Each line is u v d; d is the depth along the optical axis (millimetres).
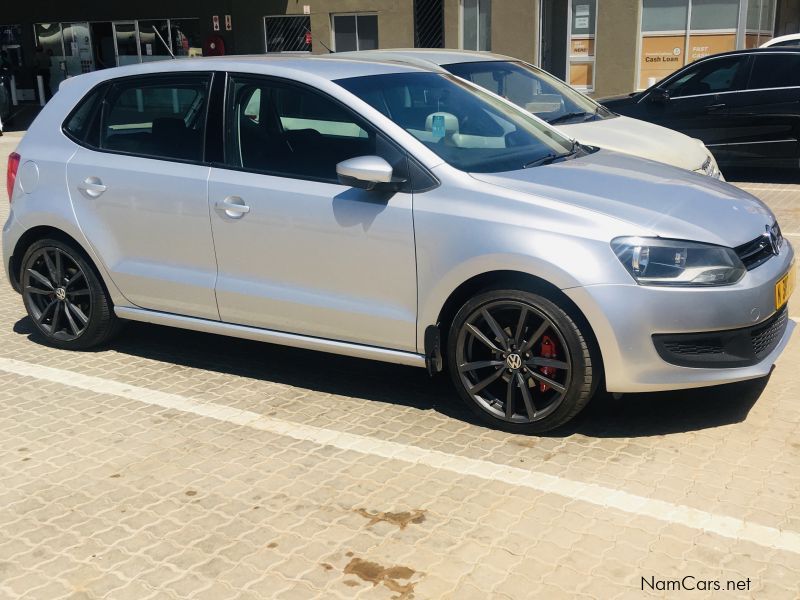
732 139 11211
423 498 3590
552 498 3555
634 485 3631
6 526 3461
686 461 3820
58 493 3707
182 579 3088
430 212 4078
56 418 4477
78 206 5113
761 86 10930
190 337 5691
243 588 3029
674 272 3771
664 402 4434
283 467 3891
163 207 4809
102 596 3004
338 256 4332
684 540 3236
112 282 5105
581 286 3762
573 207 3904
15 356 5426
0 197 11766
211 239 4699
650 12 16406
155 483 3775
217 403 4621
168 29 22484
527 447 4008
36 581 3098
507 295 3967
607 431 4137
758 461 3807
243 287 4645
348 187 4312
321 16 20016
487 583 3016
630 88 16750
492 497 3578
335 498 3611
